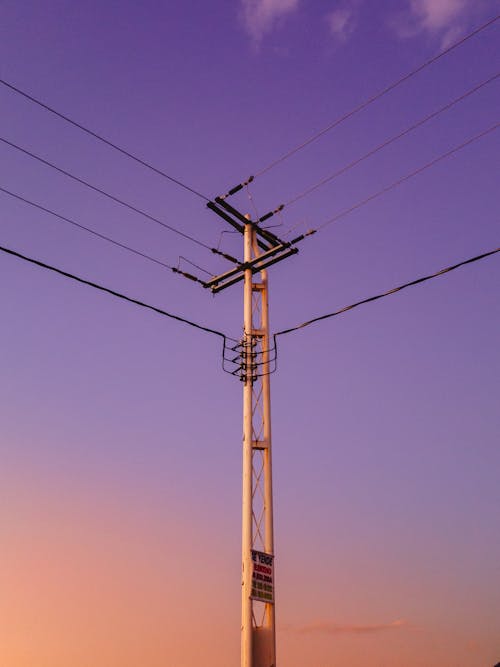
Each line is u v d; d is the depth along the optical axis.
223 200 22.38
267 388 21.11
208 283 23.14
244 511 19.30
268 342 21.86
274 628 18.16
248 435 20.19
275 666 17.66
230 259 23.27
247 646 17.61
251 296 22.25
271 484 19.86
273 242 23.62
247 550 18.69
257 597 18.12
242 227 23.45
